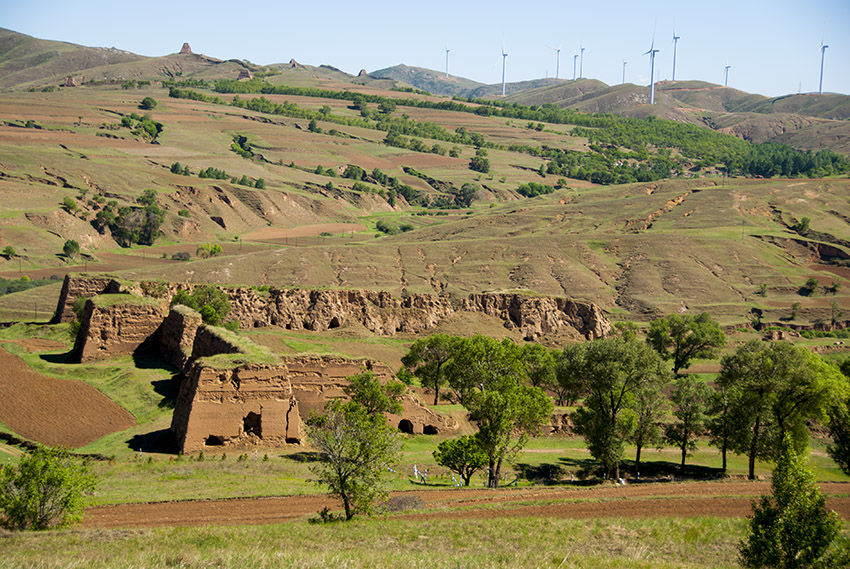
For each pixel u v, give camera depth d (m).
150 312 97.44
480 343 83.12
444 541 37.69
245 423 66.19
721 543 38.41
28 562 30.31
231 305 129.50
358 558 32.06
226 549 33.66
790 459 34.84
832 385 63.31
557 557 34.50
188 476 54.56
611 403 68.75
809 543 33.16
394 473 59.47
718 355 126.94
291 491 50.31
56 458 40.50
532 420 63.53
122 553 32.97
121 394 79.44
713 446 82.06
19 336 113.38
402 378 92.81
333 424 43.28
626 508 45.47
